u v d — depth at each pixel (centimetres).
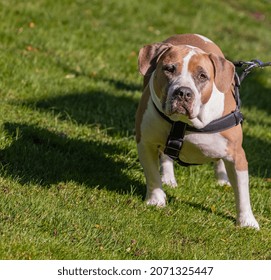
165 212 964
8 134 1134
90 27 2042
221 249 892
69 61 1688
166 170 1098
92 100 1439
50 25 1945
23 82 1432
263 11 3438
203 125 889
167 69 864
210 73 871
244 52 2450
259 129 1502
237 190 955
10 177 972
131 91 1577
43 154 1091
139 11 2525
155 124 914
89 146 1162
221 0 3400
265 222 1019
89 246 822
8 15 1905
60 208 902
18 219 841
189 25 2609
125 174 1089
